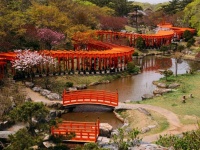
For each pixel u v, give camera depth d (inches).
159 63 3299.7
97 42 3292.3
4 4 2945.4
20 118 986.7
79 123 1341.0
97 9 4542.3
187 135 978.1
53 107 1777.8
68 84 2228.1
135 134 1040.8
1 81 2015.3
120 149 1001.5
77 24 3393.2
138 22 5492.1
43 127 1024.9
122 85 2410.2
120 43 3809.1
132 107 1760.6
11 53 2329.0
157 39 3946.9
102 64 2775.6
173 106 1760.6
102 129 1381.6
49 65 2410.2
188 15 4746.6
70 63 2773.1
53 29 3006.9
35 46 2679.6
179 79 2460.6
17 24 2539.4
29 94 1971.0
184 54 3663.9
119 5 5689.0
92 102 1814.7
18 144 912.3
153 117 1584.6
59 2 3627.0
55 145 1106.7
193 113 1627.7
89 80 2429.9
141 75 2748.5
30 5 3511.3
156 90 2160.4
